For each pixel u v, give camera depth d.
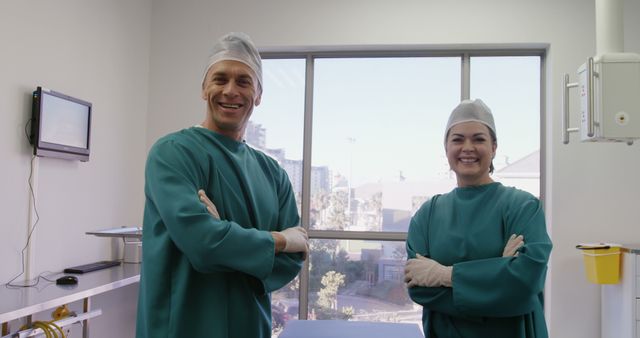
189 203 1.25
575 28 3.53
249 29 3.76
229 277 1.37
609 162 3.45
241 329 1.36
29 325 2.24
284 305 3.86
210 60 1.48
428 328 1.77
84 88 3.03
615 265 3.13
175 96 3.80
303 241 1.47
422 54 3.81
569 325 3.42
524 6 3.57
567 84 2.22
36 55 2.62
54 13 2.75
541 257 1.56
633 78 2.01
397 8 3.66
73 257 2.93
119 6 3.41
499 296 1.53
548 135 3.60
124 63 3.48
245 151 1.55
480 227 1.71
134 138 3.63
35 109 2.57
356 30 3.68
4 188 2.41
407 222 3.82
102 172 3.23
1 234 2.39
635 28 3.48
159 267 1.30
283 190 1.66
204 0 3.81
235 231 1.26
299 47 3.76
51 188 2.74
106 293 3.25
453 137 1.82
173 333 1.27
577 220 3.45
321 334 1.87
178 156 1.33
